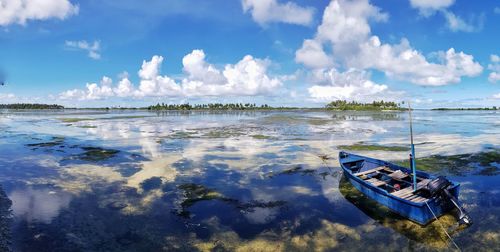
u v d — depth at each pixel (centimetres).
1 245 946
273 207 1270
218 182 1606
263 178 1673
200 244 982
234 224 1118
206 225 1111
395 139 3128
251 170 1838
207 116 8706
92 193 1433
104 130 4109
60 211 1223
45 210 1230
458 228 1051
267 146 2672
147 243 984
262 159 2133
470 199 1323
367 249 945
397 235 1021
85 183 1584
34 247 945
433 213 1065
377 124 5125
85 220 1143
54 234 1030
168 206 1280
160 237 1023
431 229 1047
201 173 1773
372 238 1007
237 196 1399
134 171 1817
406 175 1359
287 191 1462
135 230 1070
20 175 1725
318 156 2233
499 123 5328
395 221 1114
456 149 2472
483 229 1048
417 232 1033
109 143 2864
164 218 1166
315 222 1128
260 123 5406
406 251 933
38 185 1547
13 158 2173
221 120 6469
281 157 2197
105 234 1039
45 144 2811
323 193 1427
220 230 1073
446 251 929
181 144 2784
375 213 1189
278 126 4716
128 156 2236
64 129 4253
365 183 1291
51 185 1548
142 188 1508
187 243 988
